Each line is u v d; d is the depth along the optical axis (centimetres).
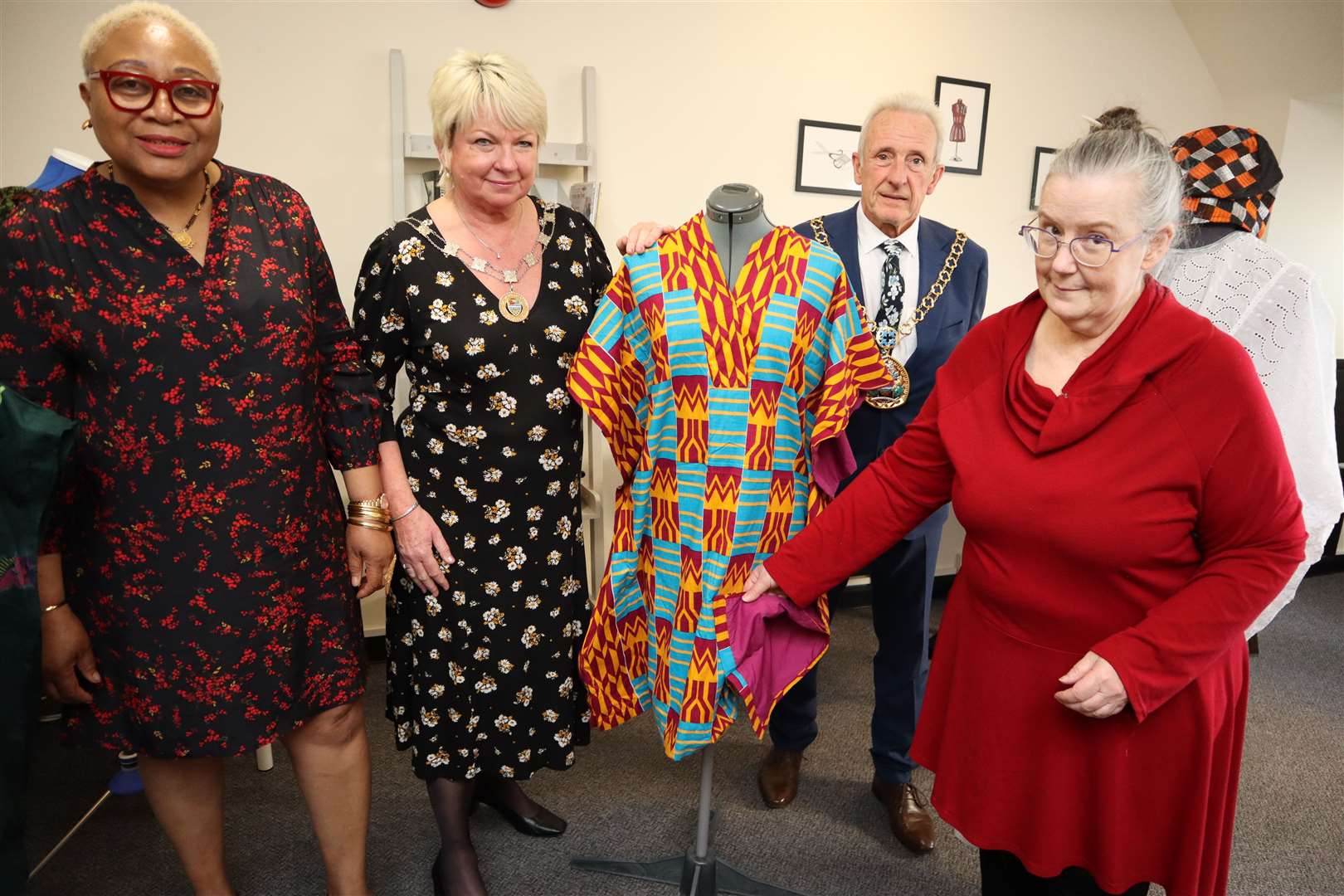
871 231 186
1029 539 108
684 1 282
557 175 283
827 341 145
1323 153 348
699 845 173
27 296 120
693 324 139
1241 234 148
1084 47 335
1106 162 98
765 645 148
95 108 115
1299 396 137
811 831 202
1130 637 102
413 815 206
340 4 250
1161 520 101
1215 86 360
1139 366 101
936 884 186
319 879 183
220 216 128
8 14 227
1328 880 190
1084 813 111
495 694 163
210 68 120
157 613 131
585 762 229
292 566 138
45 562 128
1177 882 109
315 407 142
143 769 149
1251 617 101
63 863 187
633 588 156
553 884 183
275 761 227
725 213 140
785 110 301
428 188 259
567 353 158
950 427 119
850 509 135
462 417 153
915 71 313
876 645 307
